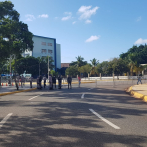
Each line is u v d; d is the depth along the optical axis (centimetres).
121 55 8094
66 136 492
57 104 1013
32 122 635
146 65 5381
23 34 2711
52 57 7925
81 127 573
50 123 621
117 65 5259
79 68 7319
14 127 578
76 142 449
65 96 1416
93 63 6894
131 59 5375
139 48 7962
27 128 566
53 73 6594
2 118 695
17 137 488
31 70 6469
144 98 1213
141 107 928
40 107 921
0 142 454
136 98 1295
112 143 443
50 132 526
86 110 841
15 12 2511
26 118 693
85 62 8362
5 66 6506
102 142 449
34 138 479
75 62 8800
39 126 587
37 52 7438
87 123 618
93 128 562
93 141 455
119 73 5447
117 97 1348
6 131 539
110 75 5625
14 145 434
